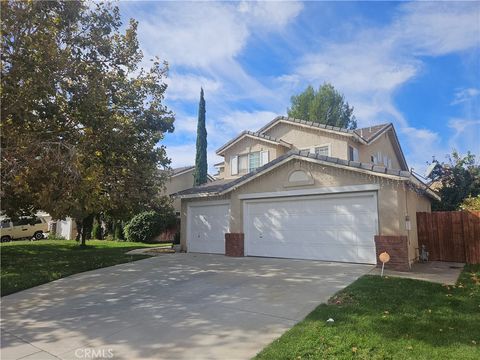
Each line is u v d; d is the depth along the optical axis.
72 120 11.51
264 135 21.66
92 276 11.18
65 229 33.28
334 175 12.22
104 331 6.07
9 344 5.68
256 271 10.84
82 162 10.55
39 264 13.55
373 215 11.43
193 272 11.15
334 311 6.45
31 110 10.36
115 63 12.61
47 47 9.35
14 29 9.19
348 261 11.87
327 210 12.51
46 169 9.39
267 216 14.21
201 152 29.98
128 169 14.47
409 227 12.01
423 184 12.74
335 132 19.62
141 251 18.17
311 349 4.86
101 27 11.73
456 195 20.20
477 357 4.52
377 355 4.62
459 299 7.25
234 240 14.86
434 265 12.00
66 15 10.46
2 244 23.03
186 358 4.83
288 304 7.12
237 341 5.36
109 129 12.20
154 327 6.15
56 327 6.39
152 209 18.30
